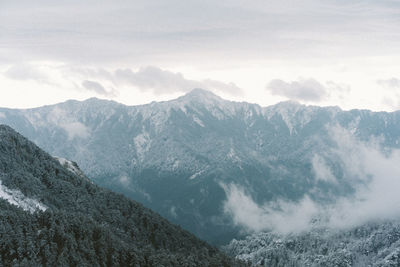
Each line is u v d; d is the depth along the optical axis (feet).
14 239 641.81
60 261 648.79
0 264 606.96
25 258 612.29
